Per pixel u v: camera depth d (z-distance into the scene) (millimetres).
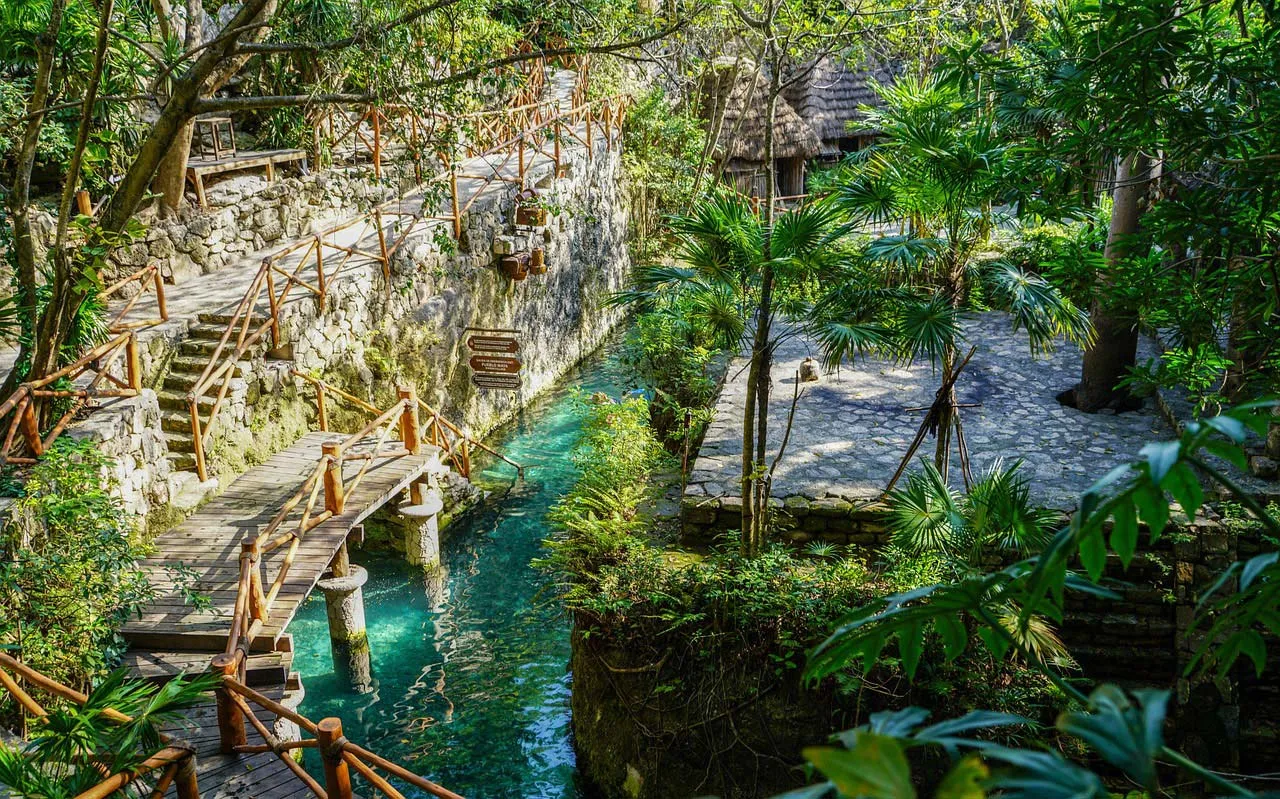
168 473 9969
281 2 8852
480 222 15609
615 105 21641
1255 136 5508
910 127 7445
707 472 9766
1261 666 2066
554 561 8930
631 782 8125
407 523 11688
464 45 10641
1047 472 9664
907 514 6980
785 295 8383
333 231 12633
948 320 7605
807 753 1159
